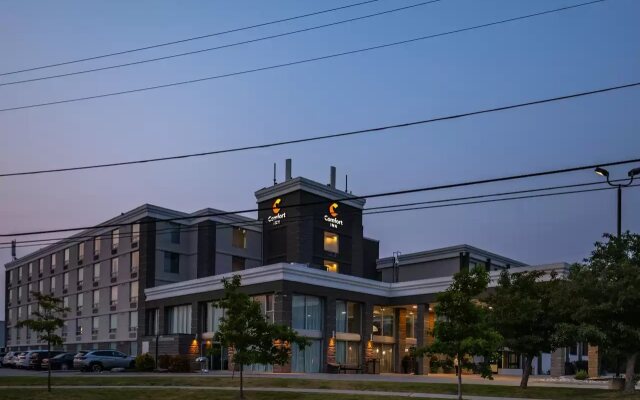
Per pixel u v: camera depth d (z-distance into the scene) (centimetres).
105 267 7331
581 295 2645
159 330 6091
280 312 4709
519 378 4288
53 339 3056
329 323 5062
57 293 8312
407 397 2645
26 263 9319
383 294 5597
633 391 2622
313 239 6600
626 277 2538
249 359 2683
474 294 2383
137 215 6856
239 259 6994
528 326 2933
